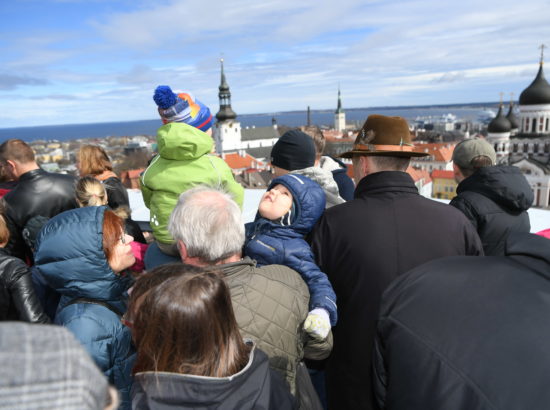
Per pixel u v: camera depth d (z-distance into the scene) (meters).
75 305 2.03
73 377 0.58
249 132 161.50
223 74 127.38
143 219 5.06
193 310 1.19
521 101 62.22
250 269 1.79
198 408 1.16
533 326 0.92
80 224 1.98
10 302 2.40
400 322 1.09
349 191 3.55
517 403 0.83
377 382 1.22
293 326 1.74
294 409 1.45
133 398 1.22
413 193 2.12
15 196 3.16
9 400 0.52
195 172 2.26
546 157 60.28
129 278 2.26
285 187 2.07
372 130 2.15
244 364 1.30
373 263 1.97
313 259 2.07
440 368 0.95
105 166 3.95
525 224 2.65
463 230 2.07
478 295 1.03
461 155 2.96
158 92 2.31
